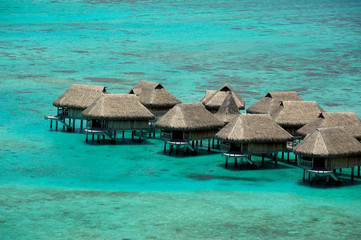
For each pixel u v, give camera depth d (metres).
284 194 41.53
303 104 54.25
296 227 35.16
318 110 54.16
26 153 51.72
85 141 56.91
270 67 117.25
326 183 43.88
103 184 43.34
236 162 48.38
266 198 40.56
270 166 49.03
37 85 90.94
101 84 93.56
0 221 34.94
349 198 40.88
